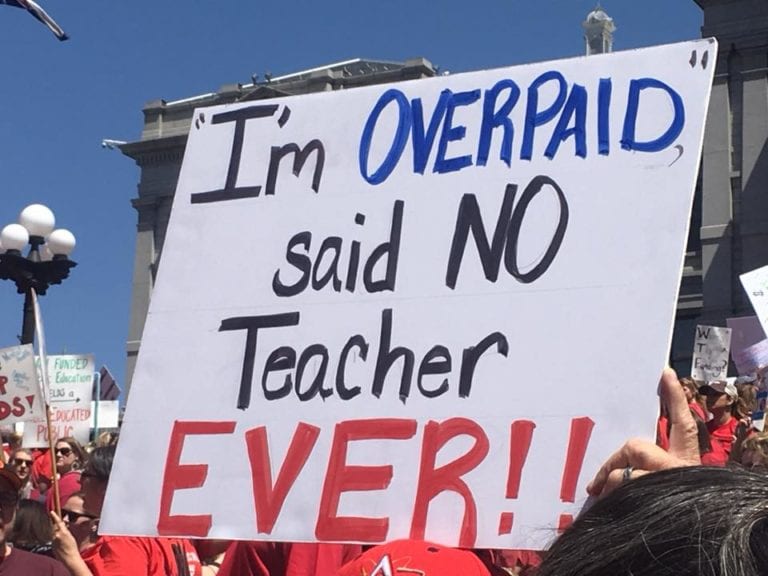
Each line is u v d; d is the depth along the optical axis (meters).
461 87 2.46
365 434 2.29
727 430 6.87
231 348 2.51
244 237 2.59
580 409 2.10
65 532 3.83
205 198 2.67
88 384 11.23
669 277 2.11
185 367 2.54
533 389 2.15
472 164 2.39
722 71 28.33
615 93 2.29
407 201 2.44
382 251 2.42
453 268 2.32
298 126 2.62
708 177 28.22
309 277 2.48
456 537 2.14
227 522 2.38
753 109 27.94
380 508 2.23
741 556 0.83
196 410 2.50
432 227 2.39
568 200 2.26
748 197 27.78
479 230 2.33
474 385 2.21
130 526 2.47
